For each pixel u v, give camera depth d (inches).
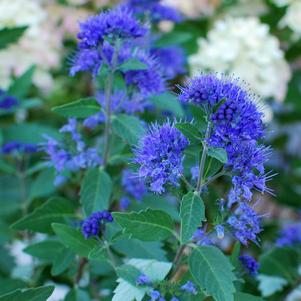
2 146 35.6
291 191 45.9
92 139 35.8
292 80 49.9
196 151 23.1
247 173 22.7
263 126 22.8
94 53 27.9
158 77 28.2
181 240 22.1
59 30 46.9
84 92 49.2
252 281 32.3
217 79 22.5
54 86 49.9
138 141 25.2
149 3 37.5
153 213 23.3
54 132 35.4
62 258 27.8
